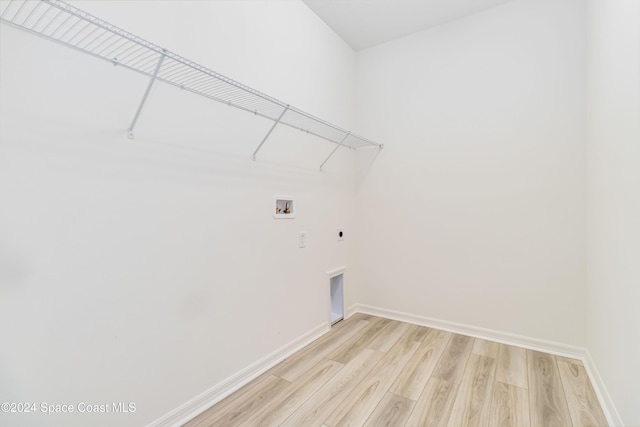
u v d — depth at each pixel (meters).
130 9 1.31
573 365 2.06
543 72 2.28
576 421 1.52
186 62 1.21
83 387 1.19
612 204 1.55
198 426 1.51
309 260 2.50
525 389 1.79
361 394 1.75
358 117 3.18
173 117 1.50
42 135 1.08
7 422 1.02
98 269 1.23
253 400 1.71
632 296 1.28
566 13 2.20
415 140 2.85
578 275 2.17
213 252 1.71
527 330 2.35
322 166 2.67
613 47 1.55
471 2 2.41
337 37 2.88
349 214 3.12
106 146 1.25
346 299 3.04
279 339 2.17
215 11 1.69
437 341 2.46
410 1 2.40
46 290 1.09
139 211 1.37
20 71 1.03
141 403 1.37
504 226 2.44
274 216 2.13
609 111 1.61
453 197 2.66
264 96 1.59
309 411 1.61
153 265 1.42
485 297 2.52
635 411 1.24
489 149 2.49
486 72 2.50
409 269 2.90
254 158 1.97
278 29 2.15
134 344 1.35
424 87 2.80
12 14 1.01
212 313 1.70
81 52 1.18
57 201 1.12
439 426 1.49
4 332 1.01
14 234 1.02
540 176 2.30
